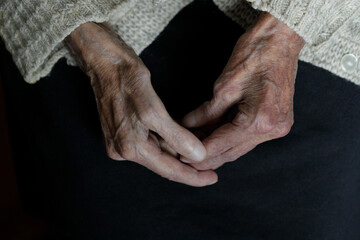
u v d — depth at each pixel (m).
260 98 0.61
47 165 0.74
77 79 0.70
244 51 0.62
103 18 0.62
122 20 0.67
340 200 0.68
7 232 1.00
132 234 0.72
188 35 0.68
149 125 0.62
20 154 0.81
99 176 0.71
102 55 0.64
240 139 0.63
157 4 0.66
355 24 0.64
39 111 0.73
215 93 0.63
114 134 0.64
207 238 0.72
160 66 0.69
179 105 0.69
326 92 0.67
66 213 0.74
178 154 0.66
